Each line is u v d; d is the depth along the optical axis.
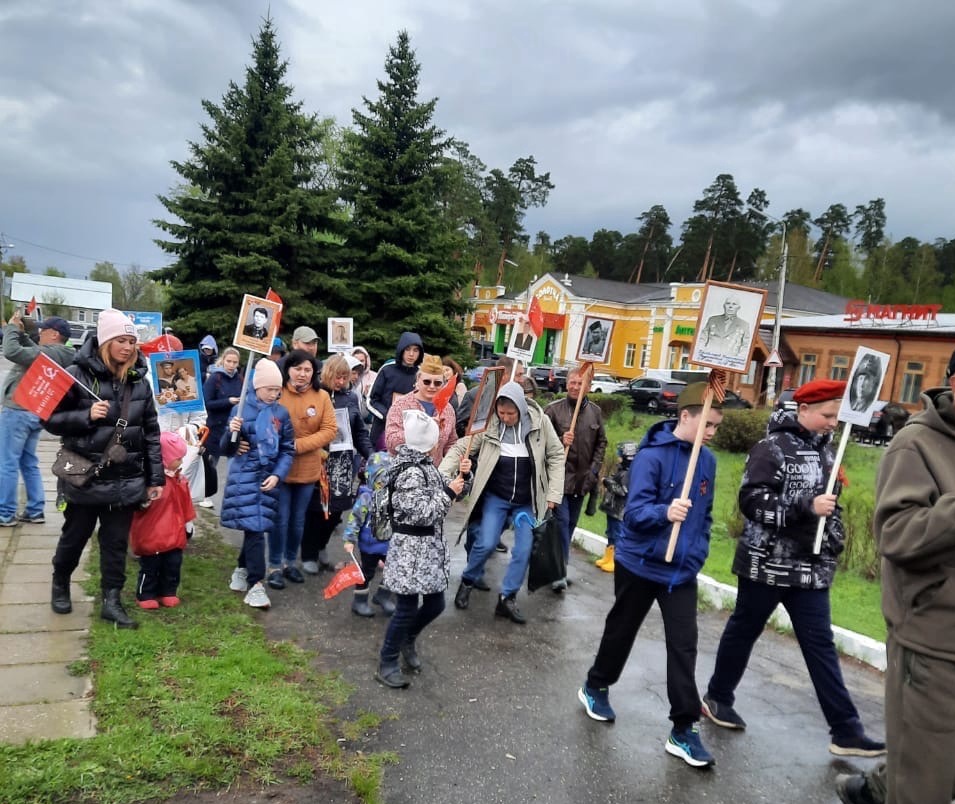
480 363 31.06
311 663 4.36
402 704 3.96
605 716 3.96
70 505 4.35
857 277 73.50
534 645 5.05
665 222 77.88
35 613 4.54
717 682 4.07
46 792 2.84
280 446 5.16
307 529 6.08
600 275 83.12
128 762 3.06
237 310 20.62
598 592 6.46
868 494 11.34
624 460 7.02
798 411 3.86
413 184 23.25
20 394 3.96
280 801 3.01
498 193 67.75
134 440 4.29
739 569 3.88
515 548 5.48
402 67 23.78
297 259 21.98
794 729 4.09
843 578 7.76
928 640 2.36
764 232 67.44
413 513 4.01
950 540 2.25
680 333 43.97
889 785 2.50
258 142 22.00
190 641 4.34
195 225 20.98
